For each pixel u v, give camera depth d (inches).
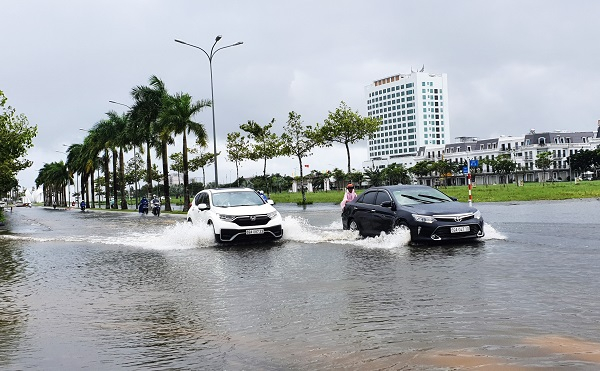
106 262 463.2
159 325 226.4
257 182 3127.5
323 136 1903.3
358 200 582.9
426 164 5502.0
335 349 180.7
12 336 216.7
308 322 219.8
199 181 3646.7
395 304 245.8
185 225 621.3
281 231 578.6
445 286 283.7
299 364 166.9
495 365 156.3
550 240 473.7
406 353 172.4
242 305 258.8
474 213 488.1
